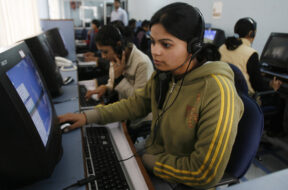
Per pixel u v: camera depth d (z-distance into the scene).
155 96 0.95
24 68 0.64
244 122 0.84
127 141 0.95
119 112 1.04
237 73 0.97
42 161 0.58
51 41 2.28
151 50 0.74
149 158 0.88
